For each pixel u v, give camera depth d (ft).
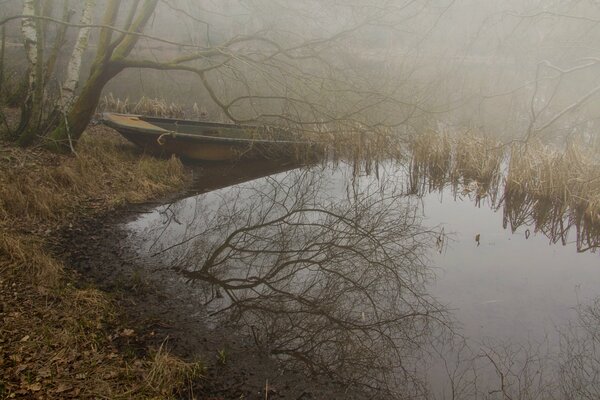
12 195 21.12
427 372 14.53
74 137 29.04
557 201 29.22
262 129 38.09
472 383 14.02
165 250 21.75
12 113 36.68
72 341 13.38
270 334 16.02
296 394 13.19
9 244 17.04
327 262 22.53
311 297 18.83
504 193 31.55
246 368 14.08
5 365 11.84
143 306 16.81
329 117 32.40
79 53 29.48
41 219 21.58
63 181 24.85
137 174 29.04
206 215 26.81
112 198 25.72
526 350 15.69
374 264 22.34
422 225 27.94
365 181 36.55
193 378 13.12
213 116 50.03
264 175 35.55
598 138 38.24
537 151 32.07
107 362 13.04
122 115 35.40
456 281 20.71
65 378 11.90
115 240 21.79
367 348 15.55
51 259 18.06
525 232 26.86
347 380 13.98
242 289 19.10
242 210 28.45
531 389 13.79
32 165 25.44
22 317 14.03
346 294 19.29
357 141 37.58
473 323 17.29
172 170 31.27
